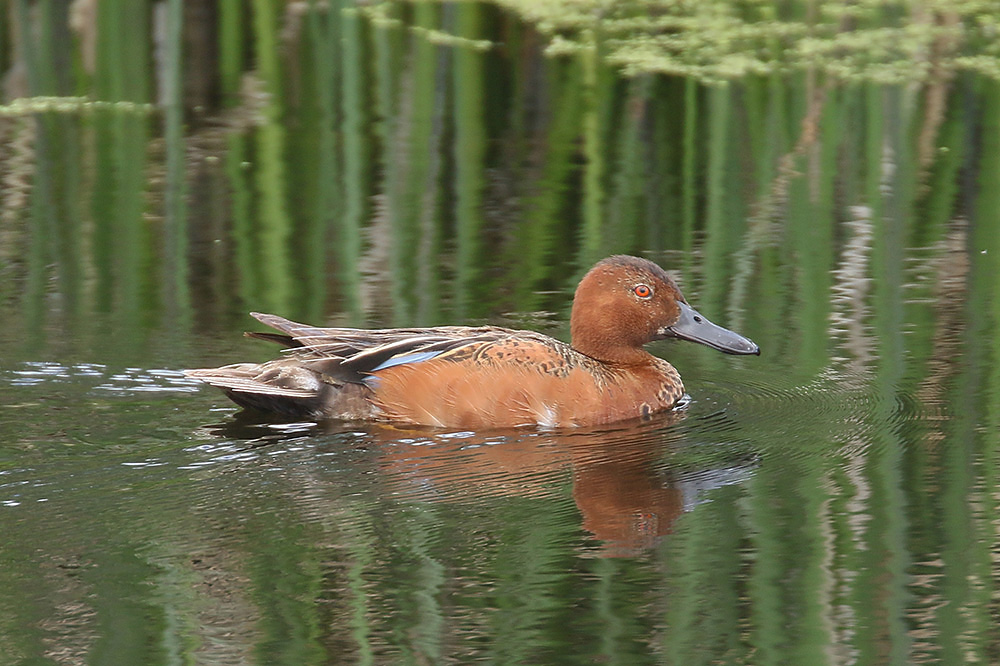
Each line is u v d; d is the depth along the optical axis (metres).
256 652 7.28
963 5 27.77
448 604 7.83
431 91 22.28
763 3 28.45
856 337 13.13
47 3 23.70
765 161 19.41
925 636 7.48
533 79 22.88
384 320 13.44
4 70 23.89
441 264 15.33
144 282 14.45
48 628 7.51
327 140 20.00
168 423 10.85
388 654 7.30
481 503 9.35
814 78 22.72
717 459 10.33
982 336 13.05
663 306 12.05
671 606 7.81
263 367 11.20
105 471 9.73
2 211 16.78
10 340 12.57
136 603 7.79
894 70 23.27
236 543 8.59
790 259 15.52
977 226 16.69
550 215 17.09
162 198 17.41
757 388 12.04
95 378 11.73
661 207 17.42
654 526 8.96
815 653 7.34
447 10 26.05
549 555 8.52
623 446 10.64
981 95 22.14
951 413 11.15
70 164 18.73
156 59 23.81
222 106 21.70
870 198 17.86
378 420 11.20
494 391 11.13
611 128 20.75
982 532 8.80
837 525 8.96
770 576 8.22
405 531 8.82
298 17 25.38
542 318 13.62
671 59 23.86
